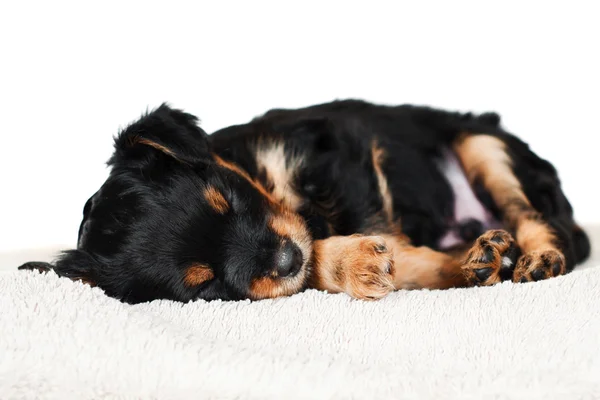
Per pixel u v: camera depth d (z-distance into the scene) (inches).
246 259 23.0
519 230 26.3
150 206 23.4
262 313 22.0
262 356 19.8
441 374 19.4
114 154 24.9
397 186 26.9
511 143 28.5
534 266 24.3
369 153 26.8
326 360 19.7
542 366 19.5
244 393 19.1
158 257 23.0
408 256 25.4
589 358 19.5
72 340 19.9
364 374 19.3
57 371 19.5
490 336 20.7
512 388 18.8
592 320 20.9
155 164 24.3
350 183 26.3
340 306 22.3
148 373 19.4
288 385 19.1
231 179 24.3
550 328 20.7
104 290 23.1
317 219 26.0
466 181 27.8
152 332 20.2
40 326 20.2
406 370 19.7
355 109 29.3
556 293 22.1
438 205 27.3
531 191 27.4
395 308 22.1
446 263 25.2
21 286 21.7
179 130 24.8
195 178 23.9
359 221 26.2
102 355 19.7
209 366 19.5
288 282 23.4
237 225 23.3
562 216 27.6
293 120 27.4
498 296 22.3
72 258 23.5
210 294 23.3
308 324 21.5
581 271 23.6
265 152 26.3
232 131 27.3
